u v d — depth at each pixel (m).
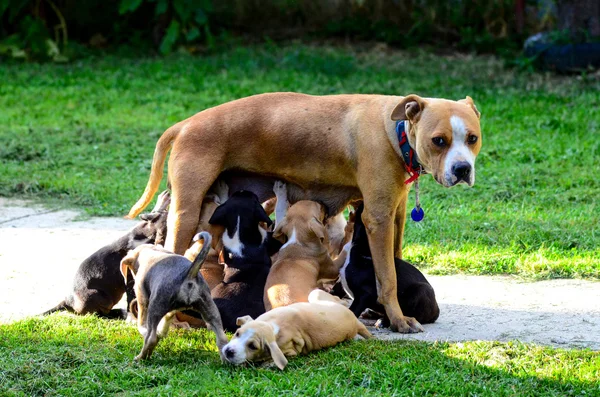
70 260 11.52
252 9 30.39
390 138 8.79
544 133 18.58
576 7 24.36
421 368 7.54
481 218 13.17
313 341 7.86
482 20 28.67
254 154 9.27
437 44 28.38
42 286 10.47
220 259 9.26
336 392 7.04
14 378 7.43
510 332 8.66
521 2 27.78
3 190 15.37
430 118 8.46
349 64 25.34
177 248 9.12
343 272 9.28
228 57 27.41
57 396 7.14
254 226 9.10
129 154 17.75
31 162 17.28
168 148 9.56
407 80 23.80
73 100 22.77
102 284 9.39
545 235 12.16
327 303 8.20
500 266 10.96
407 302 8.98
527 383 7.25
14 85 24.45
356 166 9.00
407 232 12.52
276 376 7.34
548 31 26.86
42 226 13.31
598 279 10.52
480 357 7.84
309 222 9.19
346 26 29.47
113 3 29.72
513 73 24.52
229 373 7.46
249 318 7.79
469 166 8.32
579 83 23.03
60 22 29.53
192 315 8.66
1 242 12.38
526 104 21.00
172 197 9.23
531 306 9.52
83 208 14.47
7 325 8.81
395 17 29.53
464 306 9.59
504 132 18.73
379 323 9.07
